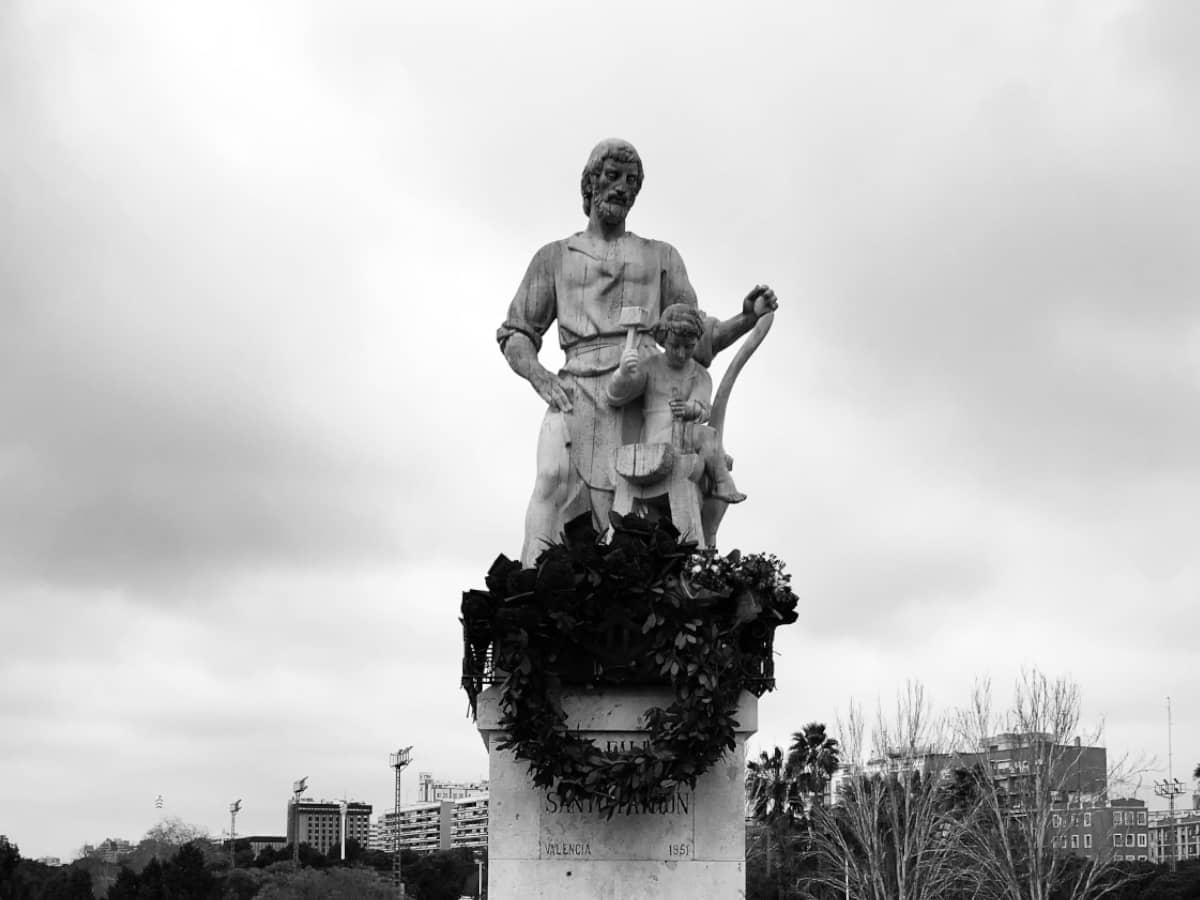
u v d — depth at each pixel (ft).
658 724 38.37
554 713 38.34
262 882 289.53
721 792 39.45
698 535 41.19
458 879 339.77
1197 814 326.24
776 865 186.50
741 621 39.01
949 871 151.02
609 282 43.24
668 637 38.47
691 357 42.50
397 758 303.48
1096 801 181.88
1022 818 161.27
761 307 43.21
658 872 39.14
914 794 160.04
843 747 167.53
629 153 43.50
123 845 395.34
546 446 42.24
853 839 174.70
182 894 247.50
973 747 168.66
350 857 357.82
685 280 44.45
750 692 39.65
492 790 39.52
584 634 38.86
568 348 43.45
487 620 38.73
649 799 38.14
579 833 39.32
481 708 39.37
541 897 39.04
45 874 301.22
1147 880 186.91
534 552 41.63
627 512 41.50
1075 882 157.28
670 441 41.78
